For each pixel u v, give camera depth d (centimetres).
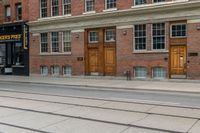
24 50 2884
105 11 2309
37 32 2792
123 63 2238
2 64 3072
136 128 730
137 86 1769
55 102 1151
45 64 2742
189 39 1942
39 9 2769
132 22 2178
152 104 1086
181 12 1964
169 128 725
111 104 1090
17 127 758
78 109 990
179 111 942
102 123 786
